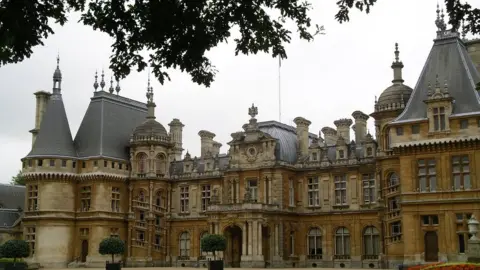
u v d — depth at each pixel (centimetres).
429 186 5375
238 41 1408
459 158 5275
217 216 6888
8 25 1168
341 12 1373
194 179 7875
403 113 5700
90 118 7862
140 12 1258
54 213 7212
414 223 5388
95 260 7181
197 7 1266
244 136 7306
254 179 7175
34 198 7306
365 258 6669
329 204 6994
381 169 6362
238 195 7231
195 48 1311
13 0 1160
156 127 7888
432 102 5422
